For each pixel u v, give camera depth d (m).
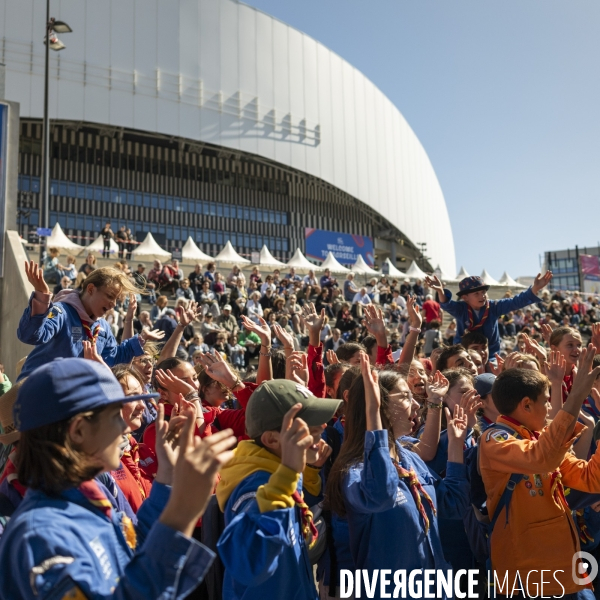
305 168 57.91
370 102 64.81
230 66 54.00
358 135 62.84
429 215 74.25
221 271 27.16
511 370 3.44
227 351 14.77
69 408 1.72
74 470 1.71
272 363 4.59
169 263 25.89
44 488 1.72
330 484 2.87
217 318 16.97
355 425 2.91
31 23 45.06
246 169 59.38
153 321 15.48
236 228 58.31
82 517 1.70
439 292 7.15
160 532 1.56
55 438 1.72
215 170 57.94
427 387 3.83
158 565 1.53
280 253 60.22
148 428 3.76
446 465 3.40
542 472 3.03
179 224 55.50
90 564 1.59
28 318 4.02
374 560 2.72
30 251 22.03
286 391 2.54
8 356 12.16
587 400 5.20
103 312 4.47
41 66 45.22
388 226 67.31
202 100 52.25
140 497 3.02
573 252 83.62
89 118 47.06
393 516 2.75
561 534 3.17
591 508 3.80
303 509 2.51
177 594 1.54
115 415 1.83
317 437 2.57
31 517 1.63
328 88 60.50
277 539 2.07
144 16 50.03
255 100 55.16
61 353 4.30
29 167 49.03
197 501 1.59
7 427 2.89
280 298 17.77
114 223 52.19
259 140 55.09
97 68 47.62
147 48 50.00
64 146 50.72
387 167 65.94
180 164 56.16
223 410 3.83
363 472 2.60
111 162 52.75
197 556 1.55
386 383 3.13
